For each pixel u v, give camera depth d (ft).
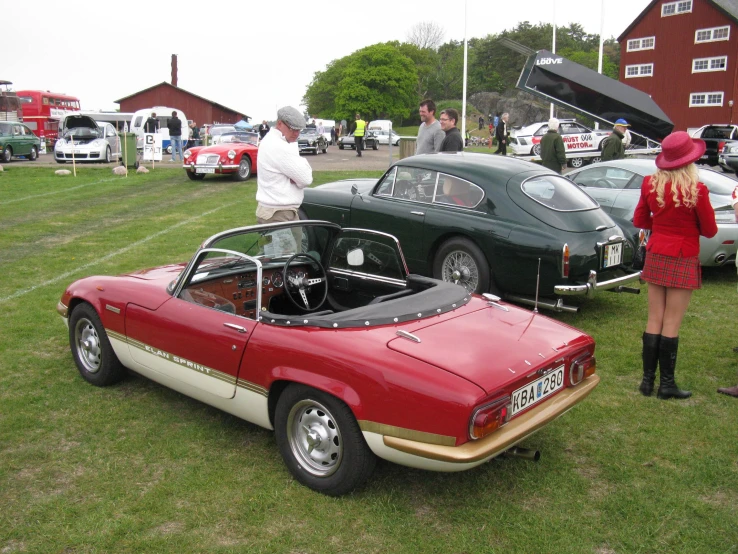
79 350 16.40
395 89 276.41
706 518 10.91
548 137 35.86
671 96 157.38
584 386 12.41
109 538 10.23
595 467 12.57
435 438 10.00
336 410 10.89
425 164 23.56
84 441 13.42
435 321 12.30
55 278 26.25
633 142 64.80
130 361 15.02
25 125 93.61
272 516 10.87
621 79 166.20
